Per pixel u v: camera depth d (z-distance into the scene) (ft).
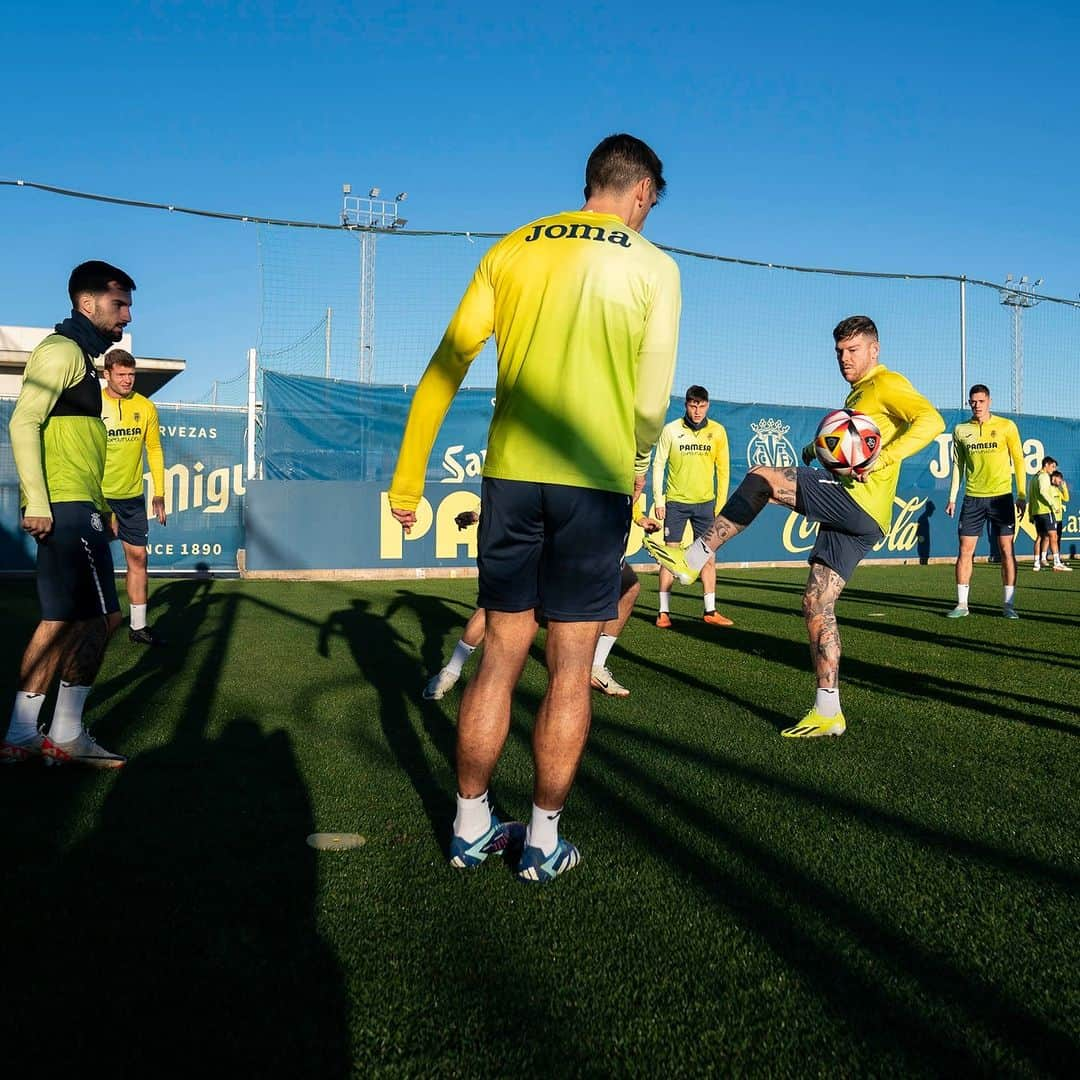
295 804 9.69
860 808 9.77
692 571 13.94
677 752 11.96
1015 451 28.76
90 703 14.52
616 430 7.66
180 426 40.14
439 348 8.09
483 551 7.86
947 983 6.19
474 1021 5.64
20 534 37.68
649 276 7.73
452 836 8.32
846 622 27.37
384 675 17.08
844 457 13.20
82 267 11.33
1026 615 29.50
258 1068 5.14
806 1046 5.44
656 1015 5.74
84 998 5.79
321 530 40.09
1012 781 10.87
